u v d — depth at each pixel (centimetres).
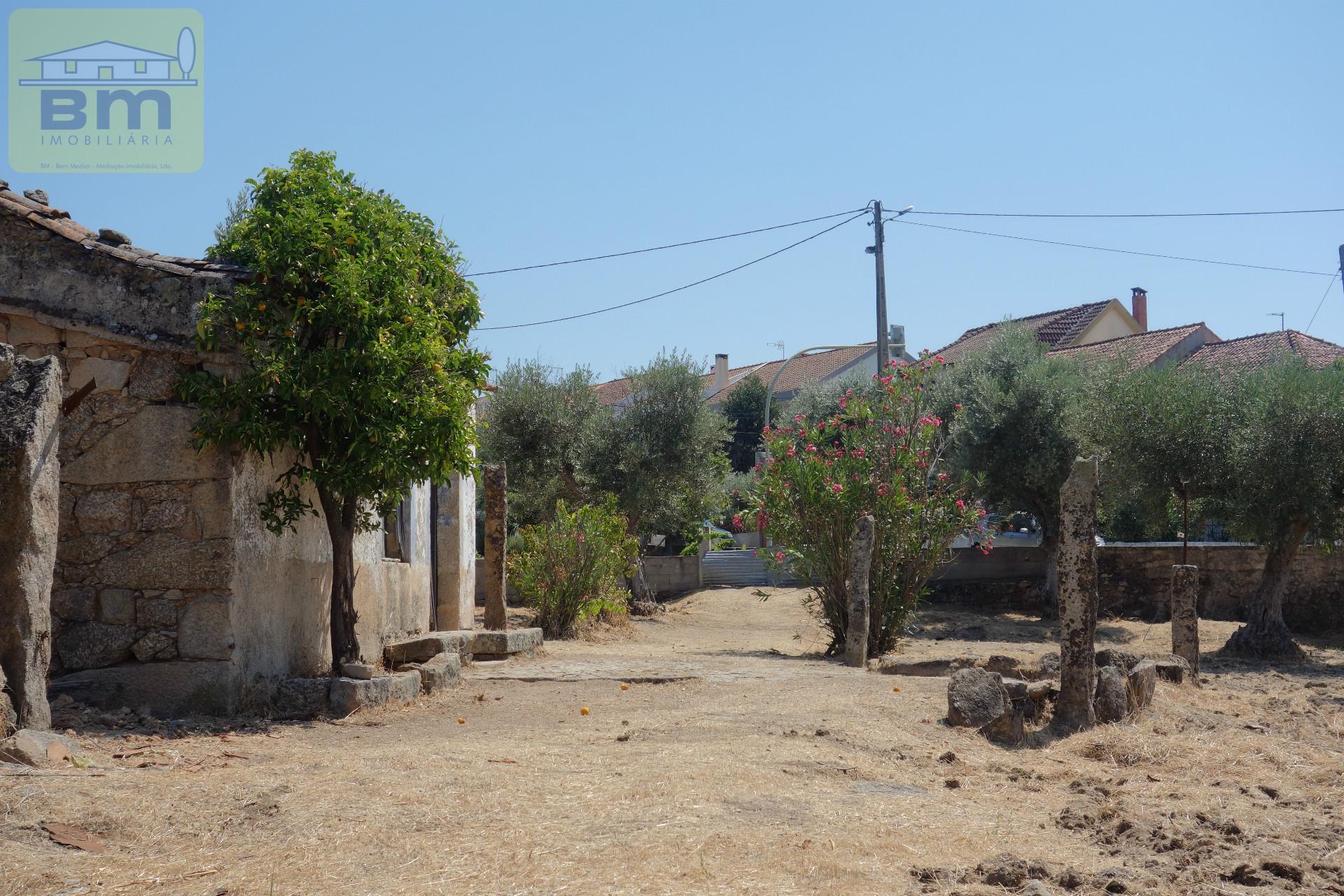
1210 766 696
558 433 2477
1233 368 1817
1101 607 2080
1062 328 3741
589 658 1324
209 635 823
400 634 1220
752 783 560
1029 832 521
